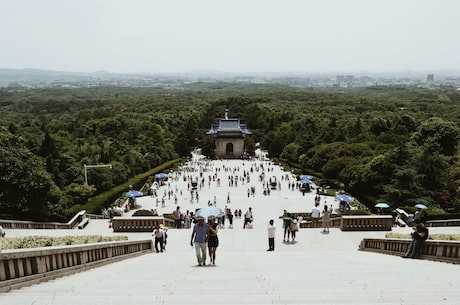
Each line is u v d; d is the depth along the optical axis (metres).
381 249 25.69
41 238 16.09
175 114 162.25
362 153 82.62
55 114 192.75
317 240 32.16
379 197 62.69
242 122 162.25
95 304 8.68
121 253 23.20
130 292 10.22
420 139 86.75
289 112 162.25
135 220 36.31
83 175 68.06
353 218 34.53
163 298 9.34
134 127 120.75
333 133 104.50
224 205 65.19
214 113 176.00
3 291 10.59
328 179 81.19
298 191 77.25
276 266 16.95
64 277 13.71
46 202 44.62
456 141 83.00
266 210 61.50
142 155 98.44
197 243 18.11
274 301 9.12
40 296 9.41
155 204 66.94
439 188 58.78
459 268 15.29
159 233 28.27
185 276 13.55
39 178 42.53
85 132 114.12
